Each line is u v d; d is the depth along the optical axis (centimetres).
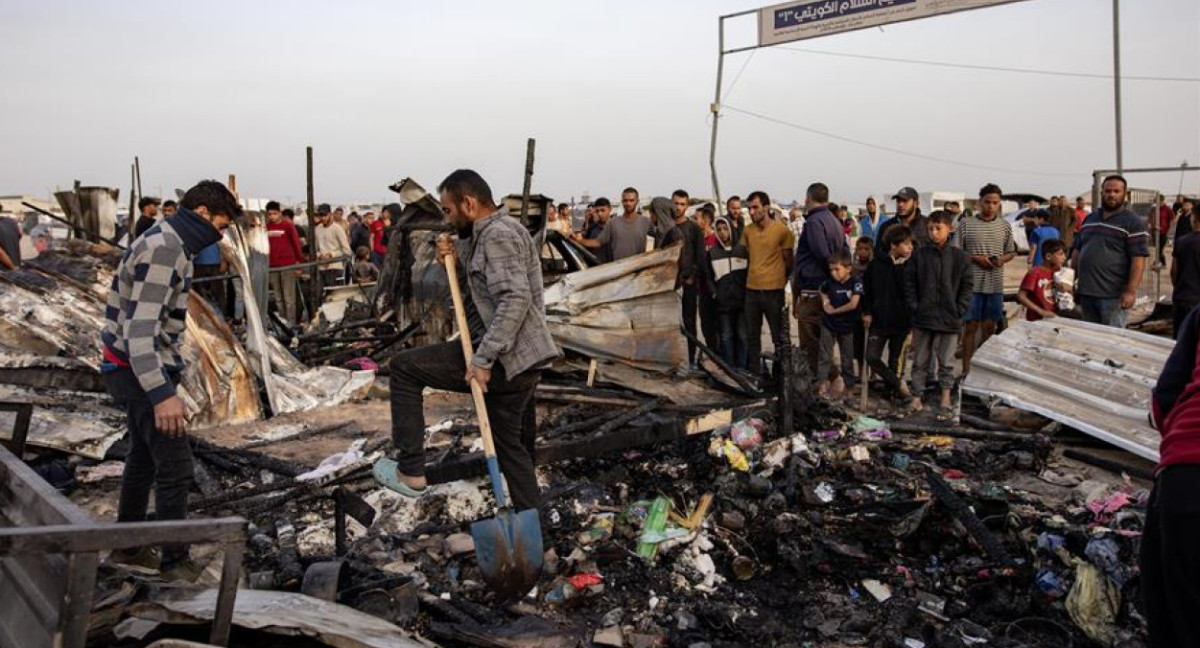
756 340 848
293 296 1295
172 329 361
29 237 1500
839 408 664
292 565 394
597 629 382
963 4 1455
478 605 393
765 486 490
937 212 691
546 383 675
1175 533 249
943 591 424
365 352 895
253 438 611
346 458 532
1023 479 543
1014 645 379
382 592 361
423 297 835
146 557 374
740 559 435
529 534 354
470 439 578
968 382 700
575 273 681
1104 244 732
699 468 526
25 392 563
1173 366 276
